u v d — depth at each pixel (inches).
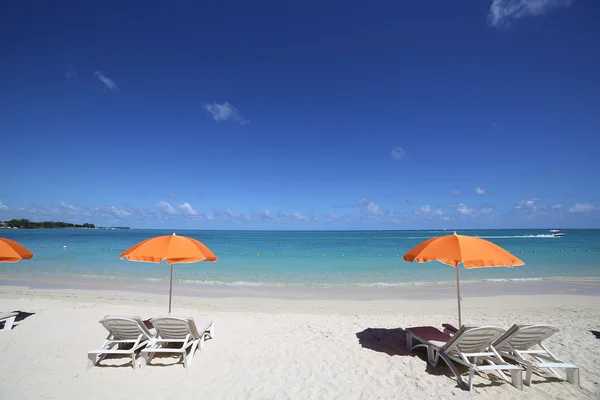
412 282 598.9
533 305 409.1
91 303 402.0
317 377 192.2
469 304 418.9
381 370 201.5
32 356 220.7
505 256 186.7
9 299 419.5
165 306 394.0
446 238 201.0
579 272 714.8
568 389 175.6
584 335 275.9
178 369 201.2
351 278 650.2
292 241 2357.3
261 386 180.9
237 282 596.1
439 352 198.2
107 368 201.2
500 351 202.4
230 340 258.2
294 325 306.3
